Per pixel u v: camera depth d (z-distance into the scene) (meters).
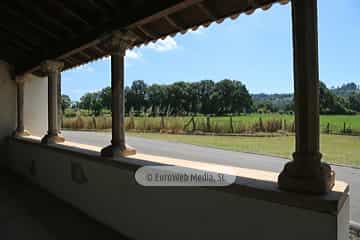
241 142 9.47
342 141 5.75
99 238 2.79
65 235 2.87
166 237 2.37
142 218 2.62
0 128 6.30
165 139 11.29
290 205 1.54
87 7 3.12
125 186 2.80
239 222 1.80
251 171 2.21
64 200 4.04
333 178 1.65
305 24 1.58
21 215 3.46
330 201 1.40
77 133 13.76
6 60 6.29
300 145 1.60
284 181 1.61
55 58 4.37
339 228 1.42
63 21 3.60
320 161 1.60
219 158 6.02
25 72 5.66
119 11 2.89
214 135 13.19
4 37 4.89
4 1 3.64
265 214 1.66
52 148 4.34
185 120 14.91
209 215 2.01
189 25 2.68
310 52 1.58
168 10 2.39
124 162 2.78
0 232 2.94
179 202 2.25
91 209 3.40
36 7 3.50
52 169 4.39
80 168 3.60
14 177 5.55
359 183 3.55
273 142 9.17
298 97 1.61
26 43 4.93
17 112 6.31
